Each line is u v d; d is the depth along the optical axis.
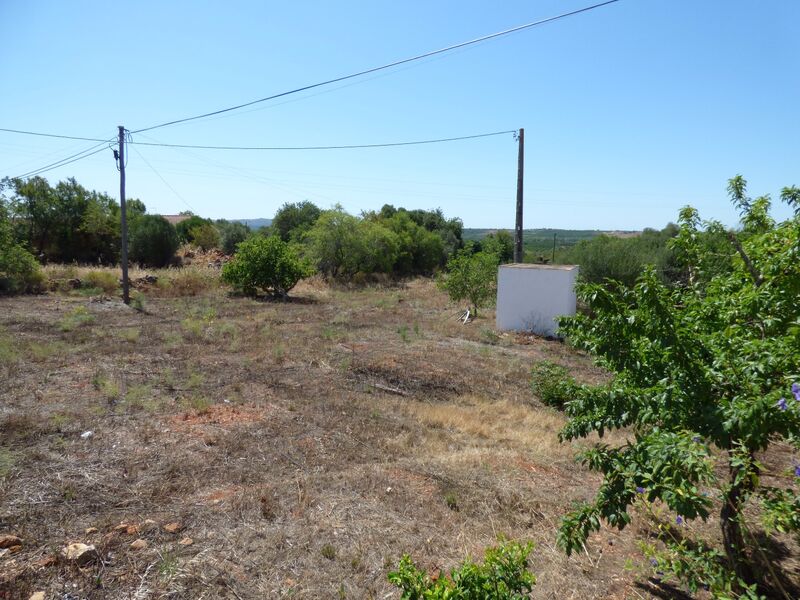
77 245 29.11
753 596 2.66
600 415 3.34
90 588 3.14
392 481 4.89
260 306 18.08
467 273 17.14
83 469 4.79
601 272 18.66
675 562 2.97
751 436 2.71
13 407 6.44
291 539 3.81
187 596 3.14
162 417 6.36
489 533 4.14
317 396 7.79
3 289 17.95
